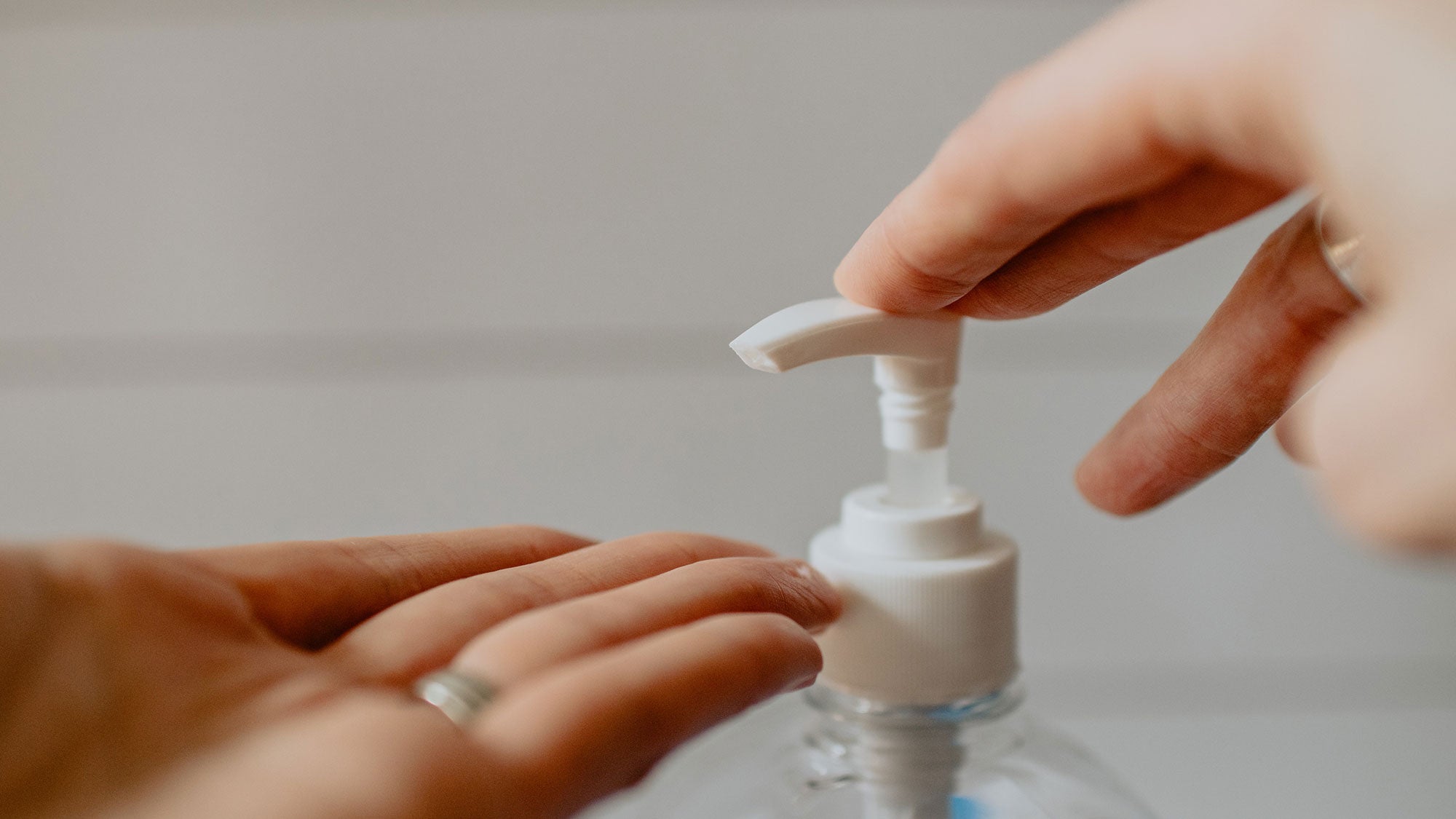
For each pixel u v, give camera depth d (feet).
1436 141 0.79
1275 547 1.45
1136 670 1.47
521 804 0.91
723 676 0.95
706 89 1.36
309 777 0.90
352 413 1.41
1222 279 1.40
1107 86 0.93
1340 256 1.01
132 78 1.36
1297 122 0.90
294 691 0.95
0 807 0.94
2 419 1.41
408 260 1.39
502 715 0.92
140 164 1.37
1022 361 1.41
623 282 1.39
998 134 0.96
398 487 1.42
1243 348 1.04
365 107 1.36
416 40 1.35
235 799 0.90
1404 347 0.78
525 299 1.39
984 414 1.42
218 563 1.00
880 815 1.13
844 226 1.38
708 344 1.40
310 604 1.01
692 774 1.22
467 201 1.38
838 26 1.35
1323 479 0.87
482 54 1.36
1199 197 0.98
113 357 1.40
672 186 1.37
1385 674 1.46
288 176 1.37
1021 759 1.16
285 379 1.41
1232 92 0.91
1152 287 1.40
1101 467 1.10
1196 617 1.46
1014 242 0.99
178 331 1.39
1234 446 1.06
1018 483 1.43
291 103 1.36
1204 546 1.45
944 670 1.10
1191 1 0.93
